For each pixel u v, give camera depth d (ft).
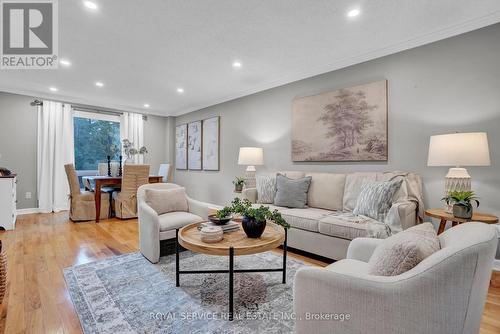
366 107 10.26
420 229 4.05
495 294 6.39
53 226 12.99
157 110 20.95
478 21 7.65
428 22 7.90
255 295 6.31
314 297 3.62
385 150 9.76
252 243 6.04
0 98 15.06
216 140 17.80
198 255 8.98
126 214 14.53
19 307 5.78
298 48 9.71
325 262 8.41
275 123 13.93
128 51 9.98
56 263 8.29
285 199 10.53
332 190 10.30
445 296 2.85
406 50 9.30
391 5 7.07
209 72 12.21
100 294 6.35
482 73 7.76
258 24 8.09
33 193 16.12
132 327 5.09
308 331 3.68
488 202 7.66
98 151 19.25
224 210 7.05
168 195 9.77
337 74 11.29
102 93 15.87
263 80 13.38
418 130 9.02
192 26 8.20
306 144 12.28
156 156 21.94
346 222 7.85
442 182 8.50
